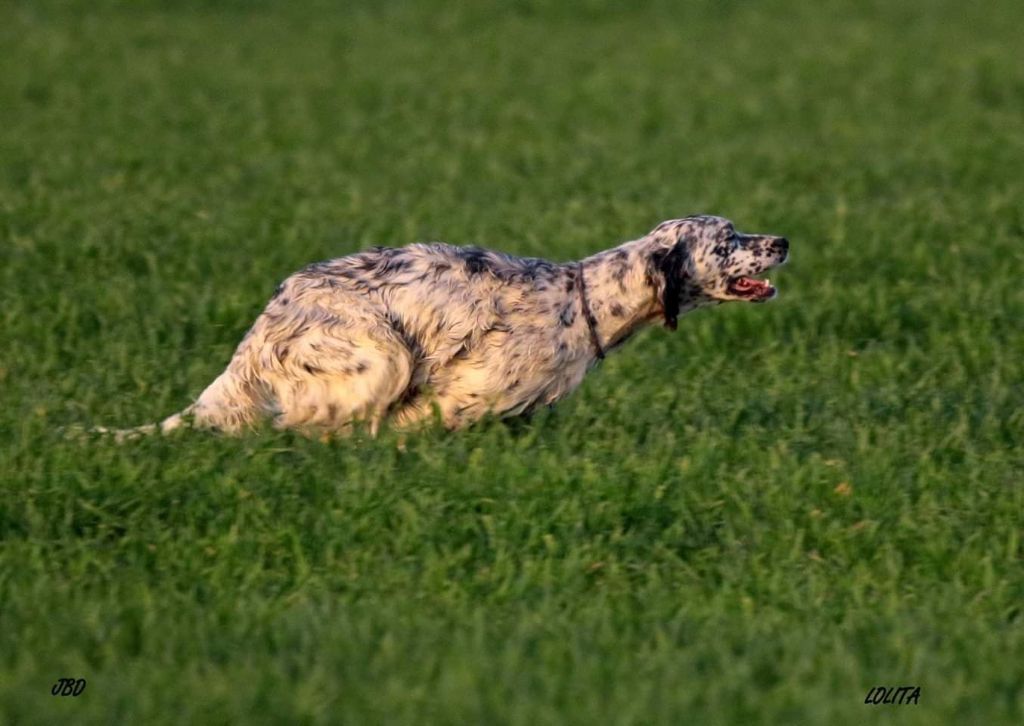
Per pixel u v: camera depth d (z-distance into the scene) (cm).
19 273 4509
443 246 3102
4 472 2911
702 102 8125
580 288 3128
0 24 10750
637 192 5853
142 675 2258
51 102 7938
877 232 4978
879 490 2911
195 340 3950
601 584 2620
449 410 3102
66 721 2136
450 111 7806
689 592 2575
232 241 4916
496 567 2633
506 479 2897
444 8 11888
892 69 9138
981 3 12212
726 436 3159
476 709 2142
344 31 10825
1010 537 2739
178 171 6281
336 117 7681
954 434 3181
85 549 2659
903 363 3738
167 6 11825
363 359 2997
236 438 3078
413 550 2712
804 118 7719
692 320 4147
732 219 5297
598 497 2848
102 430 3112
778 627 2450
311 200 5612
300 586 2594
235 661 2309
